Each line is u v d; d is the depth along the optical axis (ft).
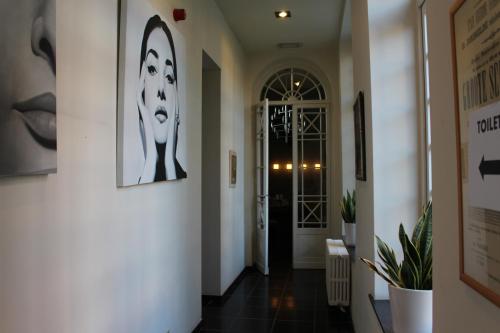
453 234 3.59
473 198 2.98
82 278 5.61
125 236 6.99
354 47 10.76
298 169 20.77
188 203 10.89
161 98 8.45
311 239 20.42
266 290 16.55
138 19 7.26
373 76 7.97
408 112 7.86
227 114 16.21
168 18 9.35
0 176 3.98
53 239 4.97
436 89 4.03
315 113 20.74
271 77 21.15
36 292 4.66
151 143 7.88
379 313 6.88
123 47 6.72
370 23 8.06
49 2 4.73
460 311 3.41
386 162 7.85
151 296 8.22
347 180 18.03
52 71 4.77
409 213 7.75
